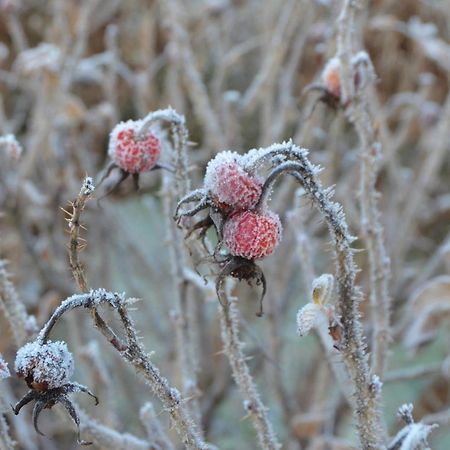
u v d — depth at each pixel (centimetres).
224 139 92
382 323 63
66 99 91
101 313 53
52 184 94
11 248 97
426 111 106
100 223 94
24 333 59
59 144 101
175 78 94
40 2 132
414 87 129
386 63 126
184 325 64
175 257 63
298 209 64
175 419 52
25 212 99
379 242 63
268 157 52
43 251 96
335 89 64
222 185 51
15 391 86
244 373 57
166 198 62
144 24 113
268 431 57
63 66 87
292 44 111
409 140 124
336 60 64
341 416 81
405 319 83
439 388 95
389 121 122
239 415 102
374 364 64
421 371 76
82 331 89
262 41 110
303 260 64
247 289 95
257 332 99
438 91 128
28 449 75
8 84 115
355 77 63
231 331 57
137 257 98
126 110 134
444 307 77
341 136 104
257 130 124
